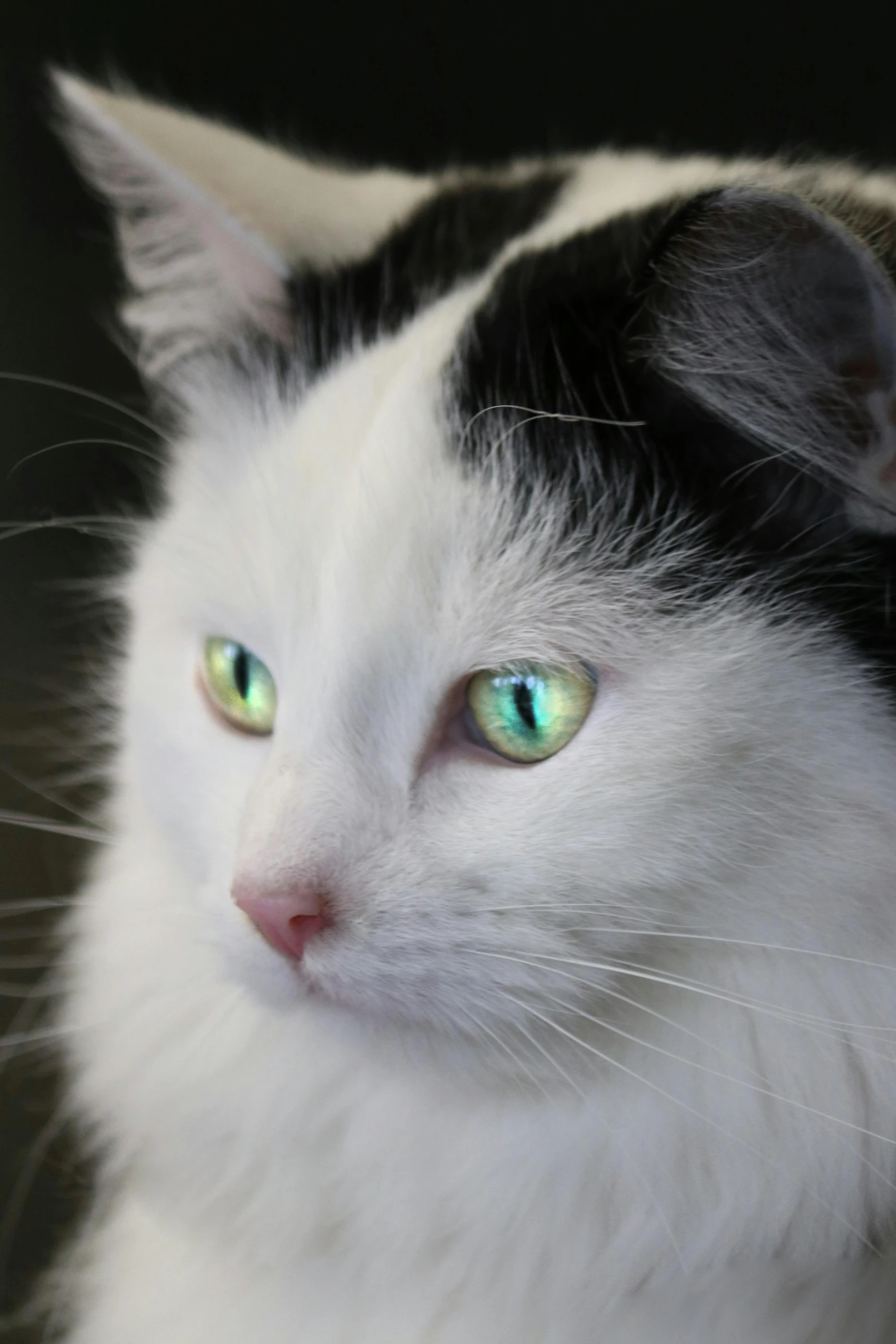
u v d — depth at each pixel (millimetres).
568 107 773
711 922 540
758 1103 552
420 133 774
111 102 603
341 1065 577
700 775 533
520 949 536
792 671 538
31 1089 707
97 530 644
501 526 540
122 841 621
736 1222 558
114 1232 640
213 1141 597
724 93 764
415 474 541
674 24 761
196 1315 606
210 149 607
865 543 538
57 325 749
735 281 526
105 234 743
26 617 746
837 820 535
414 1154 575
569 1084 557
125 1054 611
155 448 671
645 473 543
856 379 524
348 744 542
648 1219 562
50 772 731
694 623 539
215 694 576
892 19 750
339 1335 592
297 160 631
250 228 594
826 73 756
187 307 614
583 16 764
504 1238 571
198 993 596
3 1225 706
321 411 565
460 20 768
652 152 683
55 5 742
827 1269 562
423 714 541
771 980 544
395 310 582
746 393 534
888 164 652
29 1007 708
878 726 536
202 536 575
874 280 510
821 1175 555
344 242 603
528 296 554
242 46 757
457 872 535
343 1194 585
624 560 542
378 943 536
